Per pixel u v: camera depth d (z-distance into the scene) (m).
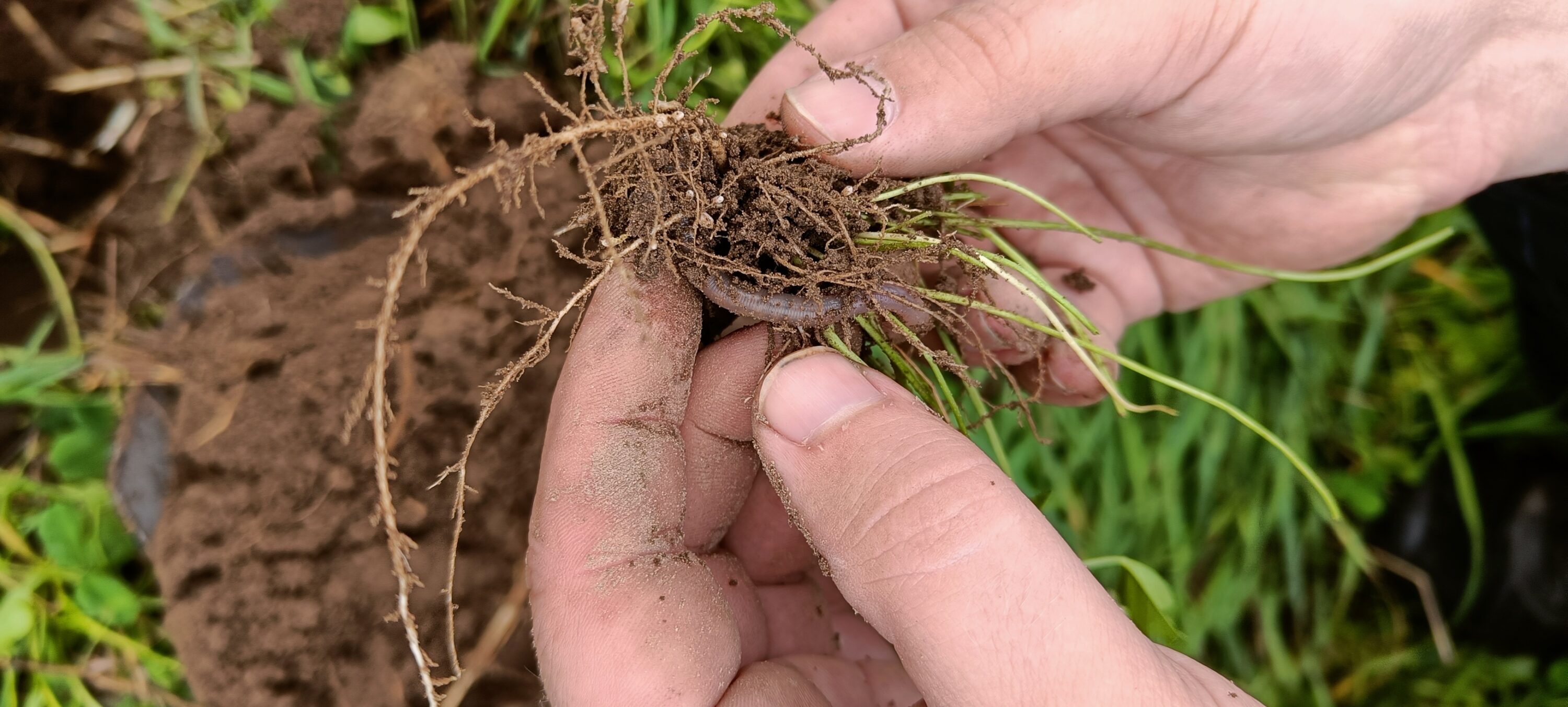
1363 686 0.26
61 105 0.22
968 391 0.18
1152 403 0.25
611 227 0.16
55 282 0.22
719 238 0.16
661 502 0.17
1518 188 0.21
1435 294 0.26
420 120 0.22
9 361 0.22
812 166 0.16
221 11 0.23
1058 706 0.14
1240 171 0.20
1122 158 0.20
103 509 0.22
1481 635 0.25
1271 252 0.21
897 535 0.14
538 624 0.16
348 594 0.20
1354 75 0.17
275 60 0.23
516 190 0.15
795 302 0.16
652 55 0.23
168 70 0.23
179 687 0.22
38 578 0.21
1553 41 0.18
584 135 0.15
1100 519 0.25
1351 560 0.25
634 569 0.16
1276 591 0.26
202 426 0.20
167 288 0.22
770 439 0.16
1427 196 0.20
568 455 0.16
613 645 0.16
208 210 0.23
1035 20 0.16
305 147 0.22
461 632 0.21
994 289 0.20
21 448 0.22
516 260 0.21
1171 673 0.14
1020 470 0.24
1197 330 0.24
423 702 0.21
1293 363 0.25
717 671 0.16
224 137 0.23
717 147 0.16
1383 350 0.26
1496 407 0.26
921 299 0.17
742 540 0.19
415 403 0.20
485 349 0.21
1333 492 0.26
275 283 0.21
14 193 0.22
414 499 0.20
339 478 0.20
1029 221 0.18
